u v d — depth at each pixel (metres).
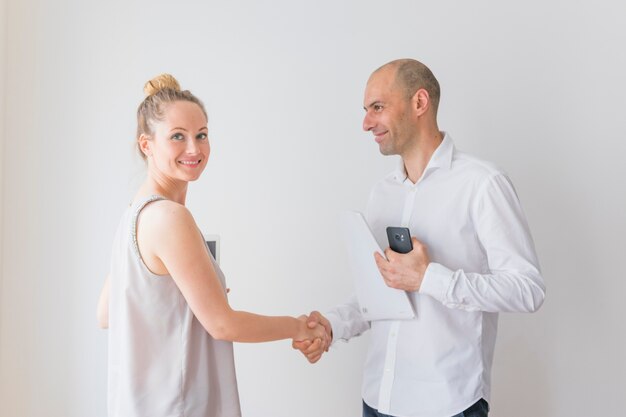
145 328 1.54
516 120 2.48
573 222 2.45
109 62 2.61
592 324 2.44
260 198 2.61
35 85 2.60
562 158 2.46
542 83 2.47
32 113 2.60
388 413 1.91
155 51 2.62
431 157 1.95
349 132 2.58
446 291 1.74
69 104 2.60
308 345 1.94
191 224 1.53
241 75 2.62
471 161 1.91
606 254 2.43
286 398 2.60
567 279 2.46
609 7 2.43
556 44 2.46
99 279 2.59
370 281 1.92
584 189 2.44
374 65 2.57
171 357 1.54
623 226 2.42
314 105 2.60
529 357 2.48
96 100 2.61
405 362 1.89
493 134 2.50
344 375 2.57
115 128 2.60
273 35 2.61
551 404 2.46
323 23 2.59
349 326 2.12
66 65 2.61
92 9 2.61
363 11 2.57
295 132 2.60
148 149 1.64
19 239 2.60
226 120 2.62
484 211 1.83
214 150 2.62
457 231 1.88
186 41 2.62
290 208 2.60
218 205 2.62
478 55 2.50
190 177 1.62
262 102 2.61
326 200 2.59
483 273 1.92
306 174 2.60
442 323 1.85
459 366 1.84
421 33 2.54
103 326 1.83
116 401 1.57
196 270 1.50
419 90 1.93
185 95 1.65
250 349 2.61
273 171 2.61
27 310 2.59
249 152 2.62
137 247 1.53
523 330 2.48
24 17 2.60
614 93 2.43
